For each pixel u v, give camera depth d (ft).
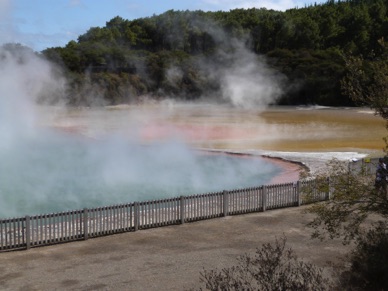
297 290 28.53
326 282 31.40
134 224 53.42
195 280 38.93
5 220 46.60
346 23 453.58
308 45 441.27
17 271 41.32
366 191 39.50
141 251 46.62
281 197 63.46
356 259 38.75
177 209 56.34
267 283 30.96
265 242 49.16
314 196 62.44
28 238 47.16
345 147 136.15
